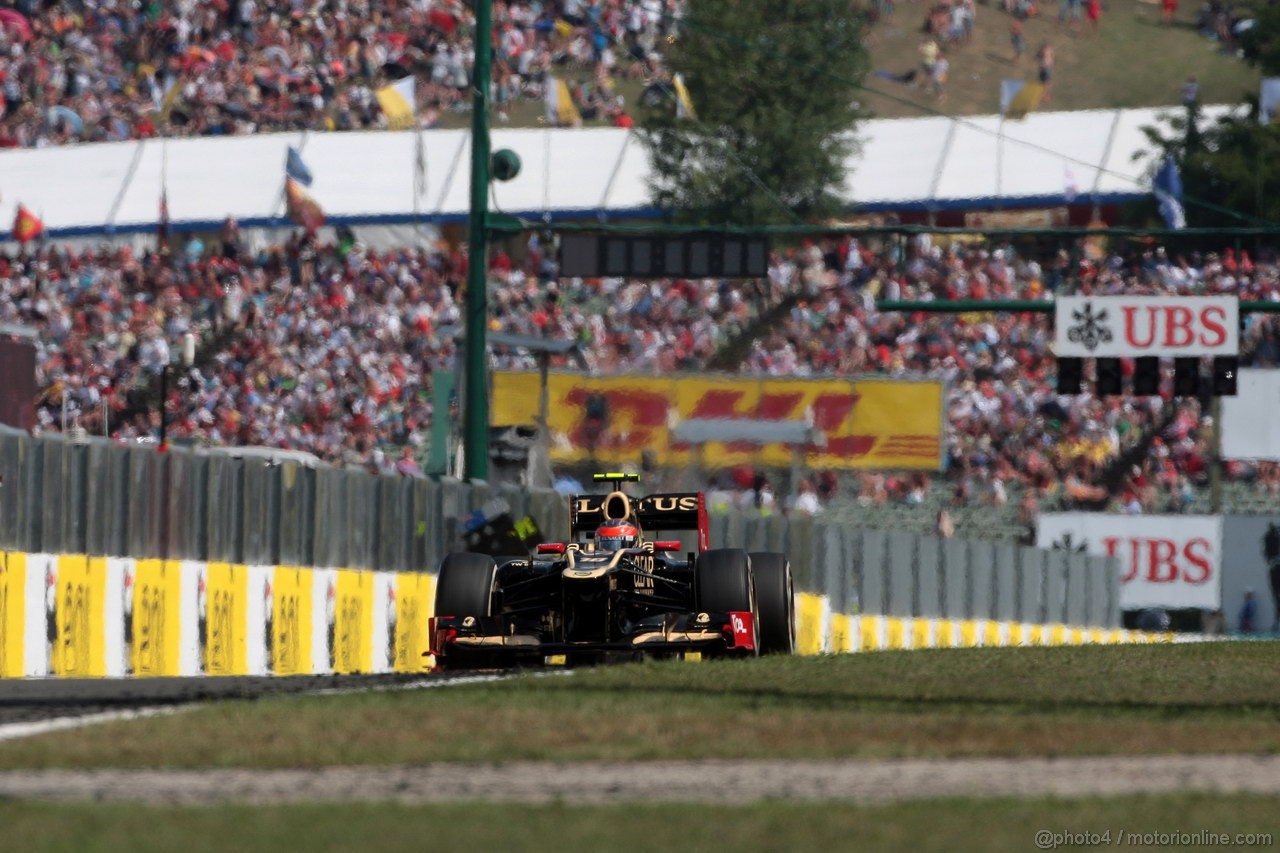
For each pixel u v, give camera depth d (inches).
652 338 6402.6
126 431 5910.4
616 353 6397.6
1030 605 4448.8
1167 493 5831.7
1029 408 6003.9
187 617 2117.4
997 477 5890.8
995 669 1676.9
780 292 6569.9
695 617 1791.3
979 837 812.6
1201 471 5910.4
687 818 857.5
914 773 1024.9
